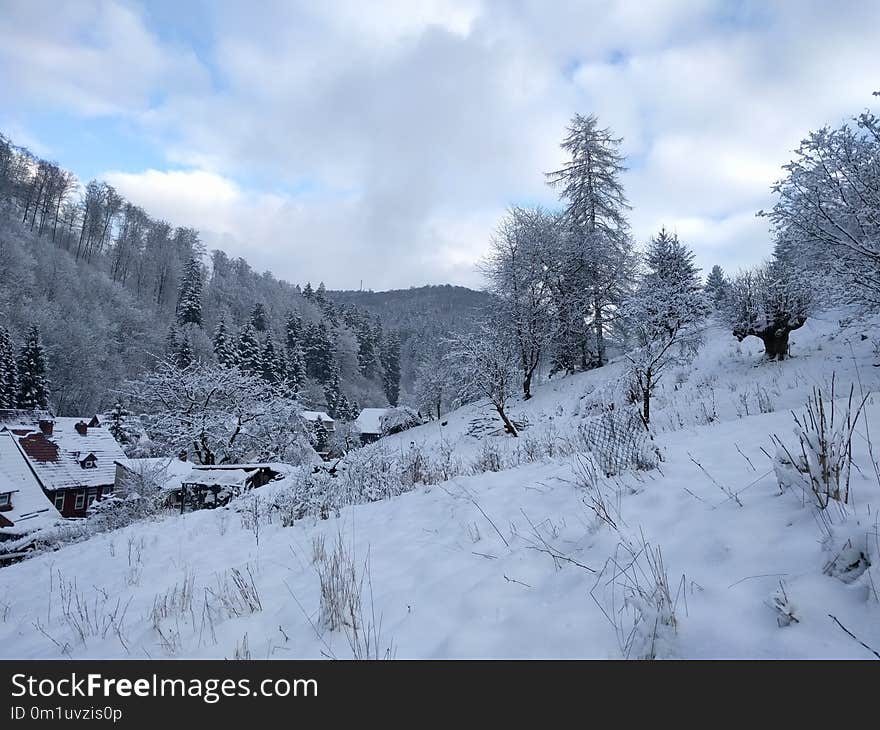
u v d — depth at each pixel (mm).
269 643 3447
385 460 10664
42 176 77438
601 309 29250
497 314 29422
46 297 56781
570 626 2730
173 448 27234
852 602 2246
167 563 7164
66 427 37094
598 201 29875
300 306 104812
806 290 11648
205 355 64688
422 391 46219
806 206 9734
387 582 4184
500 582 3494
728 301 16297
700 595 2613
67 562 8805
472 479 7332
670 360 13562
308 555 5797
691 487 4137
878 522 2635
